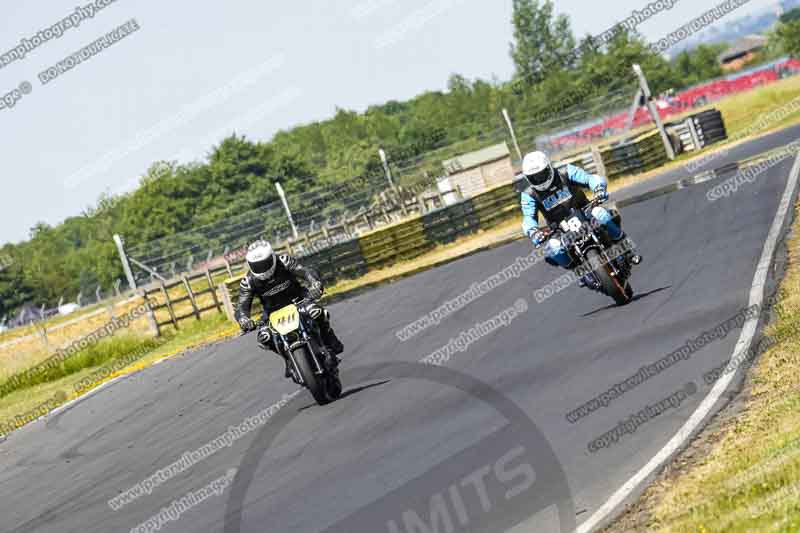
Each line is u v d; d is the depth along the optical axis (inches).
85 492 1642.5
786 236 1932.8
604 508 859.4
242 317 1631.4
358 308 2918.3
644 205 3157.0
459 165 5561.0
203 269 5103.3
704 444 954.1
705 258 1951.3
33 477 1961.1
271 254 1614.2
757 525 726.5
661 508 819.4
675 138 5413.4
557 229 1715.1
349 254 3927.2
